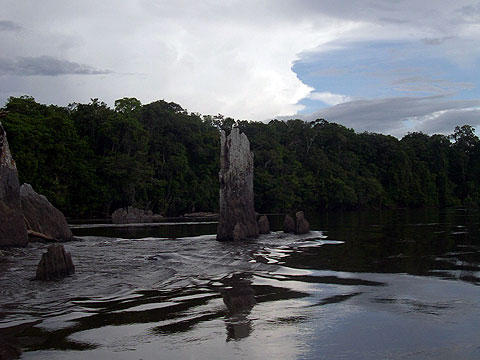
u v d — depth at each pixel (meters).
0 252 21.67
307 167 116.25
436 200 127.56
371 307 10.85
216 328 9.43
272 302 11.53
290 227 33.19
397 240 26.69
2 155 24.41
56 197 64.88
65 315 10.71
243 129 117.81
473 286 12.89
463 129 148.62
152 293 12.99
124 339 8.85
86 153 75.06
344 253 20.81
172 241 28.11
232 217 27.95
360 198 112.00
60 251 15.84
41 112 72.38
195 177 93.81
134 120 80.06
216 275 15.59
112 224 51.91
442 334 8.76
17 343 8.74
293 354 7.87
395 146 128.62
